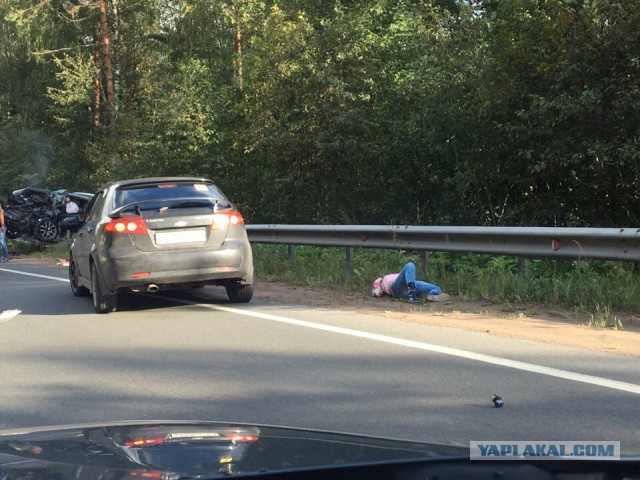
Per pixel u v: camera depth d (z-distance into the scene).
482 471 1.19
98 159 34.81
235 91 27.31
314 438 1.36
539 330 7.46
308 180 23.06
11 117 44.62
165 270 9.34
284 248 16.23
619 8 14.48
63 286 13.23
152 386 5.62
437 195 22.09
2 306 10.59
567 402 4.95
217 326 8.32
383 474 1.16
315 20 26.22
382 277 10.99
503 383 5.48
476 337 7.20
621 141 15.48
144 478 1.00
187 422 1.55
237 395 5.30
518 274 10.30
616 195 17.31
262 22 29.89
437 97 18.38
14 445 1.23
